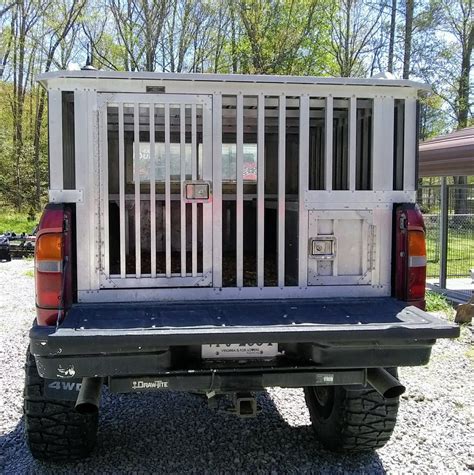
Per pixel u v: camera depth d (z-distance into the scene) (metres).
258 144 3.28
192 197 3.23
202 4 23.06
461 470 3.54
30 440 3.37
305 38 22.41
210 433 4.05
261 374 2.86
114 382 2.76
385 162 3.38
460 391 5.01
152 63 22.78
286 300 3.33
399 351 2.86
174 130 4.30
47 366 2.66
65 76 3.03
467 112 29.38
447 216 10.11
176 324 2.80
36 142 29.48
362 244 3.39
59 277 2.95
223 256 4.54
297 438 3.98
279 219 3.32
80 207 3.13
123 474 3.41
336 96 3.32
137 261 3.22
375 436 3.54
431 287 10.24
